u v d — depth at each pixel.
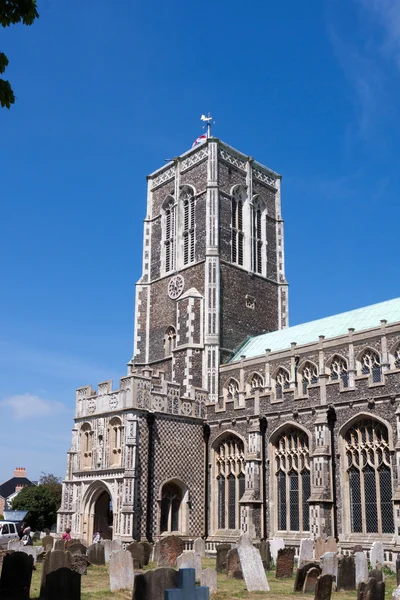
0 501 127.31
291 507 44.25
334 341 50.28
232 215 66.88
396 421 38.28
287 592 25.00
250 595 24.19
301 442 44.56
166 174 71.44
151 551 38.69
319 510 40.22
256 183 70.56
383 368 46.34
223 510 49.38
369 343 47.94
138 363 66.06
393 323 46.72
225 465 49.97
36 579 29.12
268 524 44.88
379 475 39.31
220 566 32.97
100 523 48.97
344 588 26.77
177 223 67.56
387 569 33.84
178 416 50.00
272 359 54.34
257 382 55.56
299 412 44.56
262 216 70.38
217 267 62.16
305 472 43.84
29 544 43.22
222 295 62.41
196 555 27.48
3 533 49.50
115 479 46.44
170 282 66.25
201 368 59.47
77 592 20.98
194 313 60.91
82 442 51.06
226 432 49.62
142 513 45.59
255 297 65.81
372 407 40.19
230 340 61.75
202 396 52.56
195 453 50.50
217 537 47.84
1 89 13.13
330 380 44.97
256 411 47.59
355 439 41.25
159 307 67.00
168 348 64.44
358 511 40.03
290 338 57.62
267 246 69.50
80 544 36.12
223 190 66.31
